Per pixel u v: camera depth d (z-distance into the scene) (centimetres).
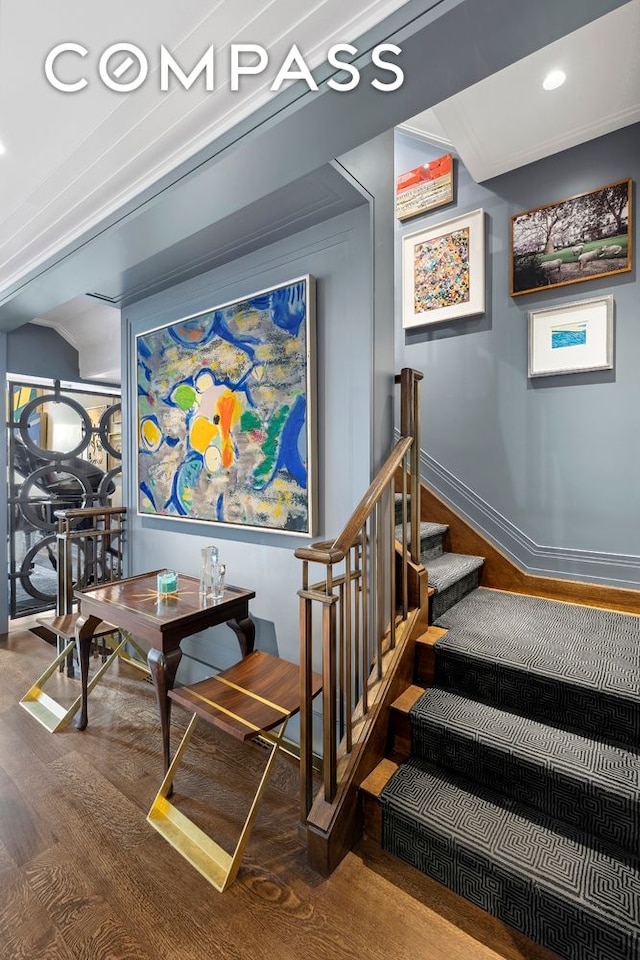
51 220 216
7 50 130
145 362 301
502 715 174
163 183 177
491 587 283
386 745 179
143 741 222
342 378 208
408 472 214
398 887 145
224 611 215
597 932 117
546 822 146
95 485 447
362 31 117
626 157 248
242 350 241
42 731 230
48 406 418
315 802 159
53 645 344
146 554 313
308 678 154
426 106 132
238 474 246
